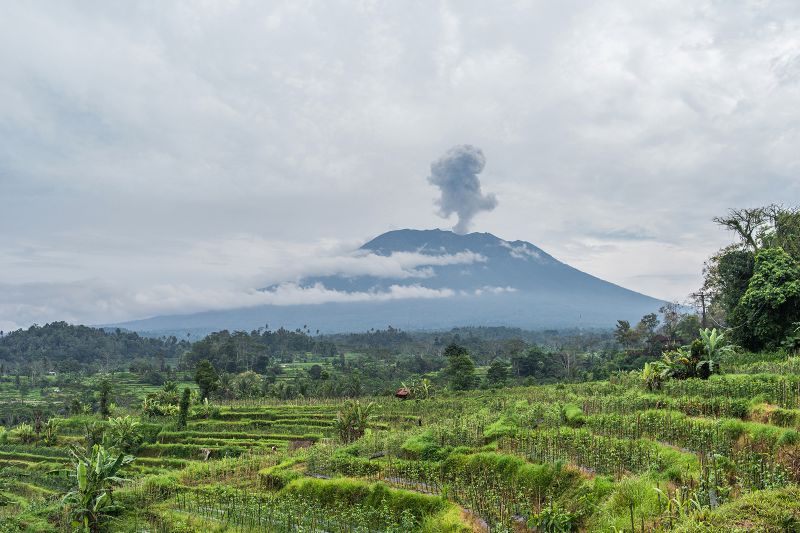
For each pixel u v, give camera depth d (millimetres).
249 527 20438
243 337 153875
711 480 14453
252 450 45219
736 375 27094
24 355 180375
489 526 16641
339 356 171250
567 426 24016
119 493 25891
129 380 131750
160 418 63188
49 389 124562
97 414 71500
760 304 37125
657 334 80500
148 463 48594
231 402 75875
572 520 15867
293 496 22562
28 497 38125
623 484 15758
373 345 199250
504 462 20141
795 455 15102
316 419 58688
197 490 25969
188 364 144750
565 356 107750
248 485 25891
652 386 30000
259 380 103812
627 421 22031
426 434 26188
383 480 22281
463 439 25141
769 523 9422
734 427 18234
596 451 19094
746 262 46781
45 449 55094
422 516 18750
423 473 22156
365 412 37906
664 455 17516
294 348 189625
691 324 73625
